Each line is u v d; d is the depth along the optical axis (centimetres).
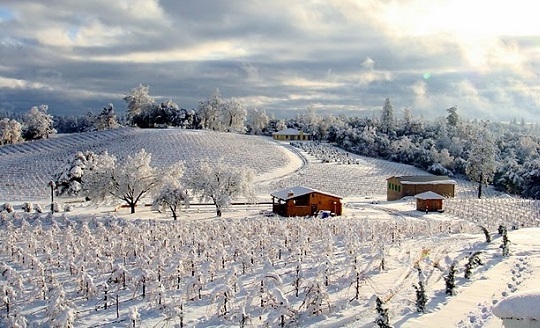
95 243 3356
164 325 1906
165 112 18712
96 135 14062
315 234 3875
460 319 1848
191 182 6619
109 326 1967
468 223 5172
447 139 15775
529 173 10600
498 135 18475
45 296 2377
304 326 1828
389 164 14012
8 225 4391
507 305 1407
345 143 16350
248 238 3644
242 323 1800
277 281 2086
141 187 6562
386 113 19525
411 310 1975
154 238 3697
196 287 2269
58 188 8050
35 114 16738
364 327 1797
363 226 4025
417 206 7106
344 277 2439
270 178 10462
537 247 3338
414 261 2886
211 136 14112
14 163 11262
